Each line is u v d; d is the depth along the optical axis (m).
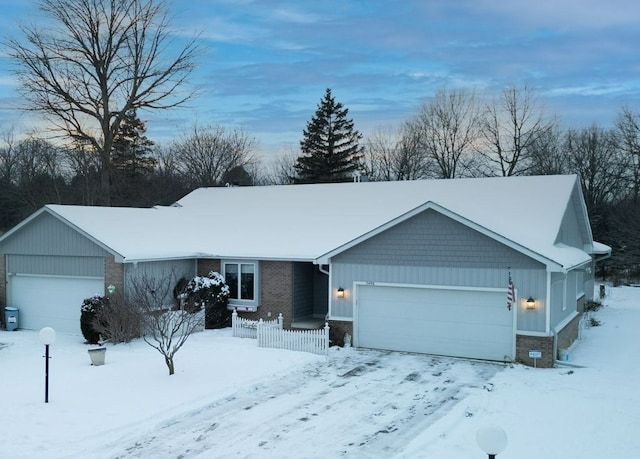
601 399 13.95
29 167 50.34
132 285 21.56
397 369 17.16
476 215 19.81
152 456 10.49
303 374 16.50
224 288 23.66
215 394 14.21
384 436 11.60
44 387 14.50
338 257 20.53
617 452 10.57
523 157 54.22
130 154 52.12
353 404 13.70
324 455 10.63
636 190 51.69
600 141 53.38
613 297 36.34
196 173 60.81
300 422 12.42
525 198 22.89
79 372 16.11
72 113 35.12
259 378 15.73
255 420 12.52
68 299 22.84
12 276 24.12
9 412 12.54
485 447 7.87
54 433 11.38
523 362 17.69
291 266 23.19
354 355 18.98
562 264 17.11
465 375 16.44
